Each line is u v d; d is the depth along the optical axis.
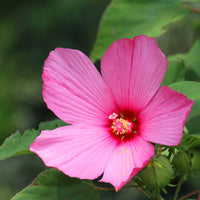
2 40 2.78
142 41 0.75
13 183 2.40
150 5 0.86
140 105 0.77
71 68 0.77
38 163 2.49
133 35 0.85
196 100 0.77
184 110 0.72
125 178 0.71
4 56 2.76
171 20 0.85
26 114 2.71
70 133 0.77
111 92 0.78
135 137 0.76
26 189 0.77
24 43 2.80
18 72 2.76
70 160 0.75
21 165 2.47
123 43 0.76
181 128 0.72
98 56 0.85
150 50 0.75
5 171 2.42
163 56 0.75
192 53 0.92
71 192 0.78
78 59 0.77
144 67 0.76
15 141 0.80
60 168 0.74
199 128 0.94
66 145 0.76
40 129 0.80
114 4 0.86
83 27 2.73
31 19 2.74
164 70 0.75
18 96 2.71
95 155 0.76
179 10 0.86
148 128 0.75
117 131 0.78
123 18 0.86
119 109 0.79
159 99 0.75
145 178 0.76
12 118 2.56
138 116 0.77
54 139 0.76
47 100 0.77
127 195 2.11
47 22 2.72
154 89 0.76
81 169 0.74
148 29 0.85
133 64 0.76
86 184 0.79
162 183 0.76
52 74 0.77
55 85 0.77
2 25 2.82
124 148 0.76
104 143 0.77
